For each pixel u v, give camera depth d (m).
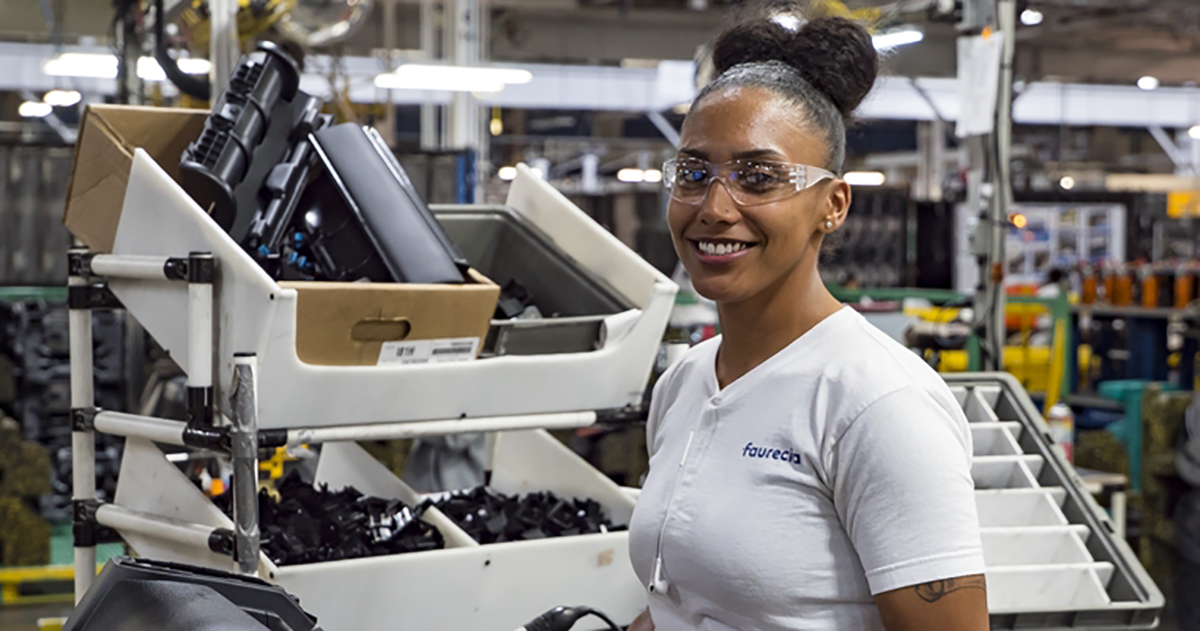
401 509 2.19
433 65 6.73
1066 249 12.52
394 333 1.88
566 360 2.05
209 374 1.74
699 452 1.16
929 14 3.81
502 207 2.53
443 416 1.94
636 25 14.65
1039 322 6.64
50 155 5.44
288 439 1.78
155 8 2.81
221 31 3.25
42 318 5.14
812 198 1.12
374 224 2.06
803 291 1.14
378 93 11.65
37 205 5.43
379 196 2.10
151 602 0.91
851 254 8.86
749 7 1.24
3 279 5.42
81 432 2.06
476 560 2.00
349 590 1.87
